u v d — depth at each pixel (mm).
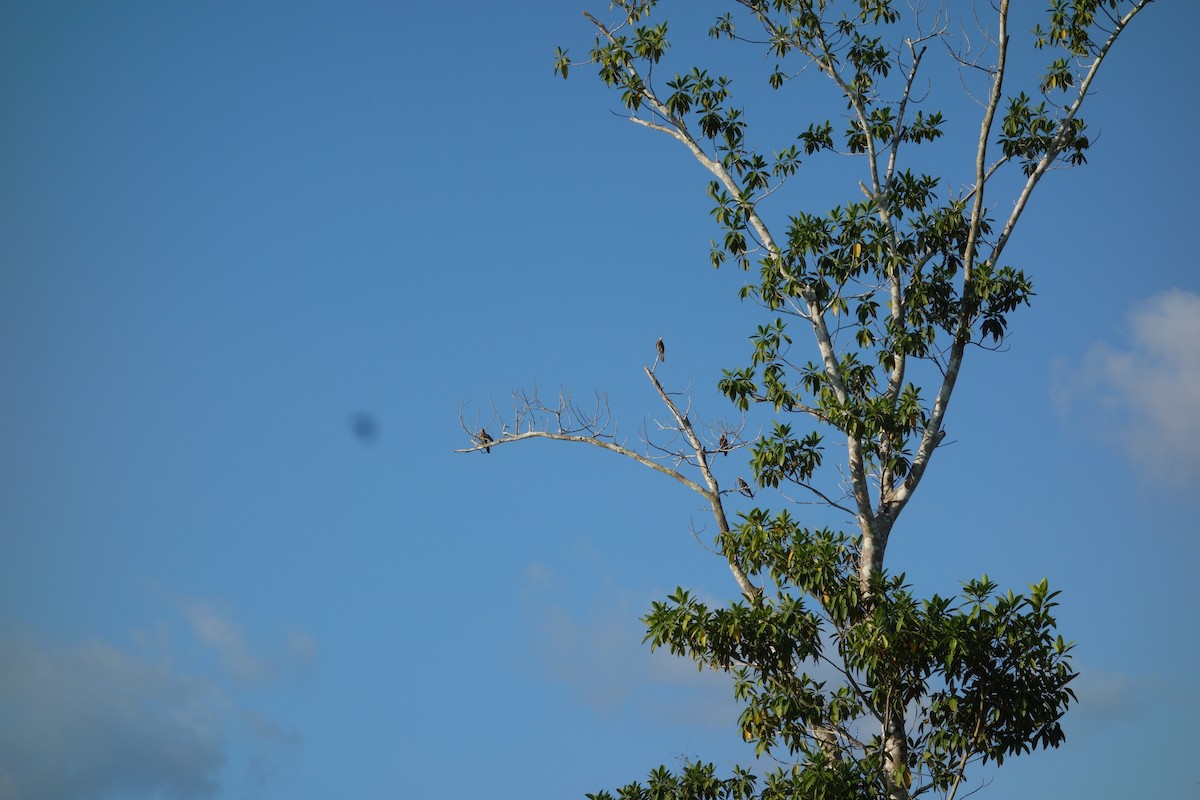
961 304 21359
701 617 17953
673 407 21359
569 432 21781
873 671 17516
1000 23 22141
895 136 23312
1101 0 23062
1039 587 17094
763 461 19328
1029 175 23016
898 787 17422
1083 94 23062
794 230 21062
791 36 24125
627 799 18891
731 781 18672
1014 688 17016
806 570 18172
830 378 20625
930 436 20547
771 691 18188
